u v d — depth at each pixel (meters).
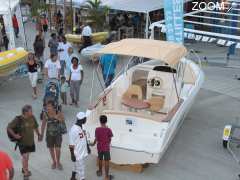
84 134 7.82
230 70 17.33
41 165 8.87
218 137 10.71
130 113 9.08
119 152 8.38
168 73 10.93
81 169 7.90
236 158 9.54
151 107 10.44
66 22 24.03
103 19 21.47
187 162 9.31
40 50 15.44
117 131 9.09
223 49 21.00
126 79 11.55
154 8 17.86
